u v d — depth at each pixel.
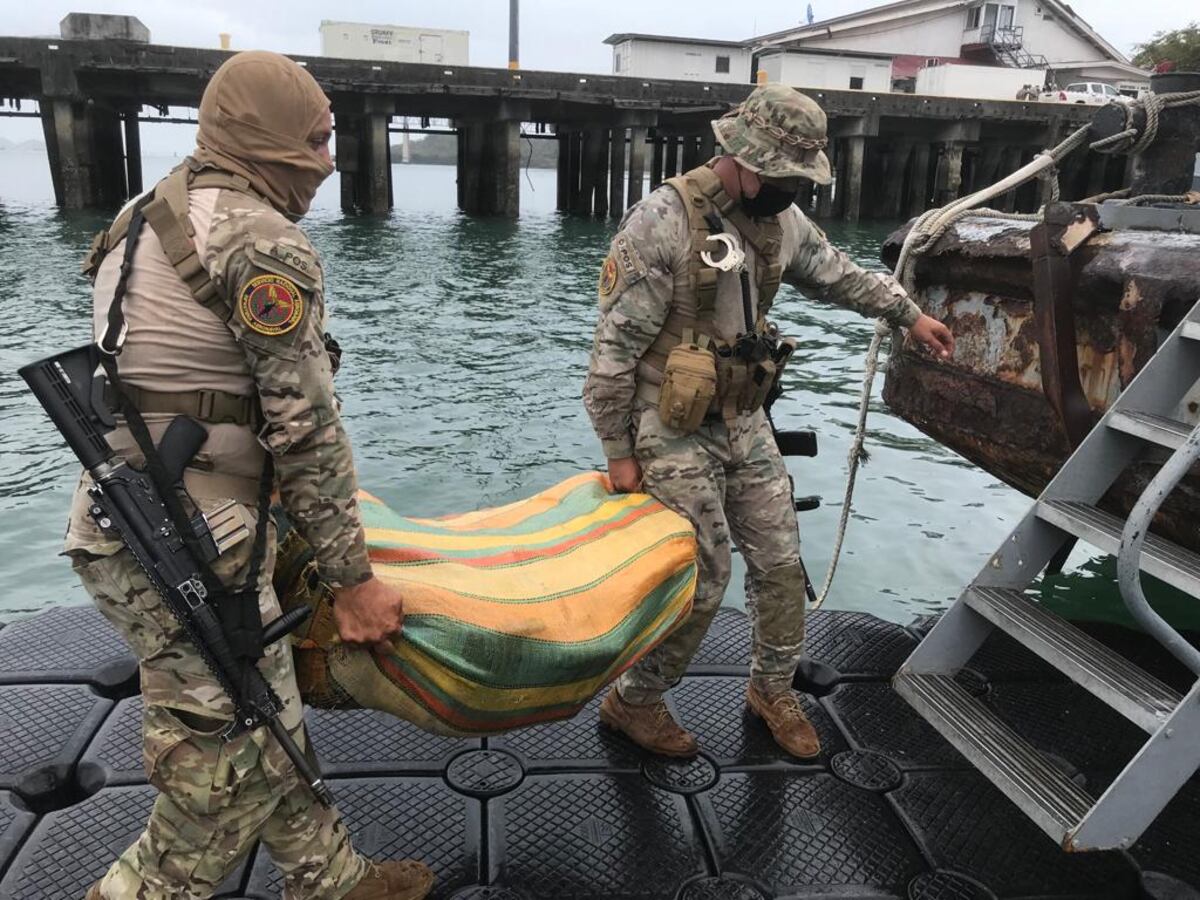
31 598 4.71
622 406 2.49
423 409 8.02
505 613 1.99
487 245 21.80
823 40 46.19
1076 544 5.57
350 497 1.66
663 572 2.31
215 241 1.55
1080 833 2.13
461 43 36.44
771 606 2.77
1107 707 3.19
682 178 2.42
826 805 2.65
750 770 2.79
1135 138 3.89
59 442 6.88
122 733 2.86
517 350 10.56
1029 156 31.38
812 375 9.59
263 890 2.26
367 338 11.04
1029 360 3.64
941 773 2.81
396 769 2.74
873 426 7.76
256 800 1.75
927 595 4.79
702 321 2.44
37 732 2.84
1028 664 3.45
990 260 3.71
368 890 2.11
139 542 1.57
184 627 1.61
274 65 1.64
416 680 1.87
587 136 30.47
